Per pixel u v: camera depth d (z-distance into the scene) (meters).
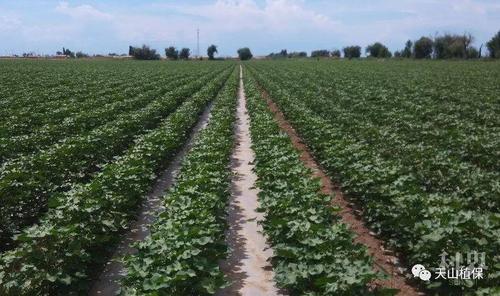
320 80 48.47
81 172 13.46
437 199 9.57
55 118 21.83
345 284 6.45
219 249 8.73
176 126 18.91
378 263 9.09
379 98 29.52
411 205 9.23
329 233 8.18
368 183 11.25
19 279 6.82
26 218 10.73
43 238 7.69
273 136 16.81
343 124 20.70
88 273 8.45
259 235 10.79
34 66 77.00
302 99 30.25
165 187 14.35
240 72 77.12
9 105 25.91
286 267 7.66
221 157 14.32
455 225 8.02
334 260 7.39
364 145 15.48
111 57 157.38
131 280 7.19
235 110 28.73
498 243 7.54
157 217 10.09
